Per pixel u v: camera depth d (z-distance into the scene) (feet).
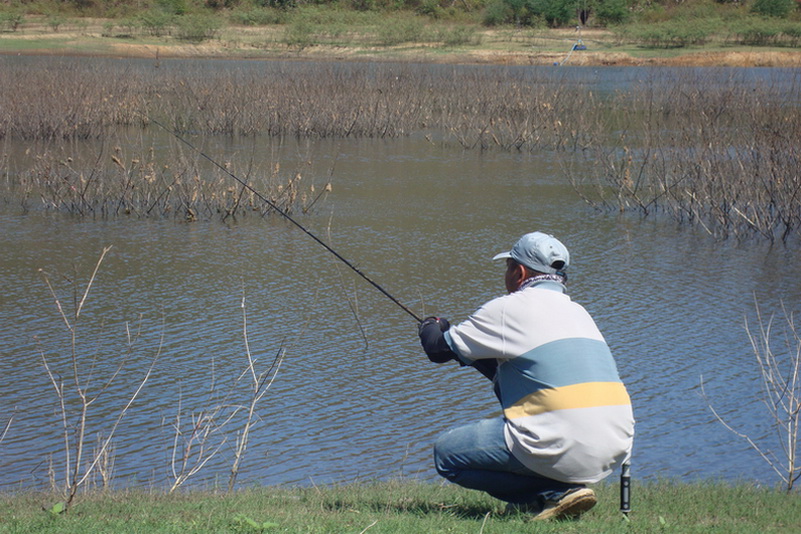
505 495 45.98
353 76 298.56
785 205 152.76
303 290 115.14
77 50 483.92
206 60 467.11
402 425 79.10
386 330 101.71
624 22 597.52
